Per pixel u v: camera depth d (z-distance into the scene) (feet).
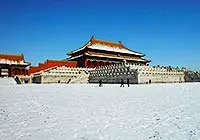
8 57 306.96
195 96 71.92
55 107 50.08
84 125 31.48
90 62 311.68
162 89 109.19
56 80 234.99
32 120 35.40
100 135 26.17
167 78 218.79
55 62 299.58
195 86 134.51
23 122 33.96
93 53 314.96
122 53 341.62
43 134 26.78
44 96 77.71
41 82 224.53
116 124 31.89
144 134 26.37
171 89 108.37
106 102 58.59
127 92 92.38
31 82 247.91
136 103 55.62
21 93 91.81
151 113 40.47
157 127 29.68
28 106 52.13
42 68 288.71
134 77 194.29
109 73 231.09
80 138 25.02
